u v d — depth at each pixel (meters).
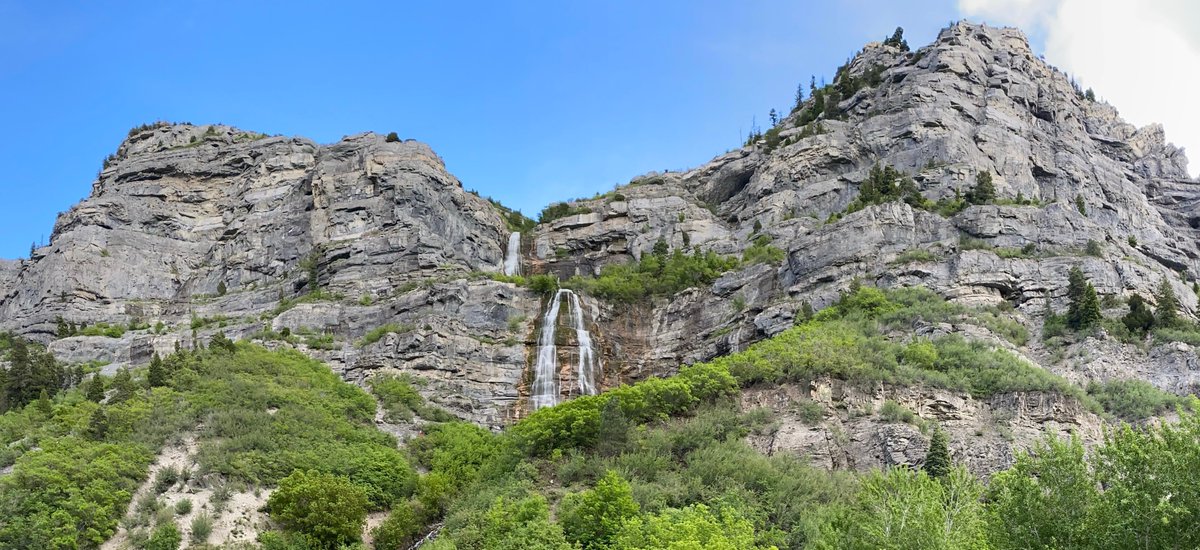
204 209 155.50
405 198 136.62
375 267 131.25
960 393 86.88
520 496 77.31
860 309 103.75
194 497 78.31
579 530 68.69
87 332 129.88
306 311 122.88
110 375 117.88
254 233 146.12
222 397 94.31
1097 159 150.12
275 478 82.12
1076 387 89.62
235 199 154.50
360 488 81.19
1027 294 106.44
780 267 120.19
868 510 56.53
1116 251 115.44
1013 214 116.81
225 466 81.56
